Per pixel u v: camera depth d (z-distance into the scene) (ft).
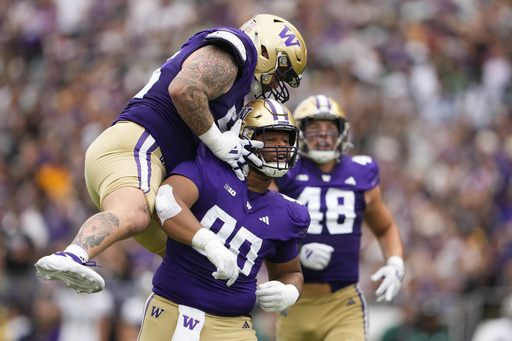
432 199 116.78
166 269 44.91
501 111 141.49
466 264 102.63
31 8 177.27
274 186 57.77
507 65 151.74
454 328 85.56
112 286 90.27
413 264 99.96
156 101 45.14
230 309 44.75
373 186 59.41
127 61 152.87
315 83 137.39
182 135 45.44
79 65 159.22
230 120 45.93
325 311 58.03
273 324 85.30
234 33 44.88
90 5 170.19
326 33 147.64
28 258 109.29
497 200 118.21
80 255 38.93
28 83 162.71
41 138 143.23
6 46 174.81
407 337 85.97
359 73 141.69
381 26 152.56
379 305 87.76
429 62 147.23
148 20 157.99
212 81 43.11
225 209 44.45
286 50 49.52
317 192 58.08
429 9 157.89
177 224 42.68
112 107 142.20
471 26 157.48
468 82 146.61
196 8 155.63
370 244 103.04
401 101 138.21
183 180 43.55
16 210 115.85
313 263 57.11
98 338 88.89
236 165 44.65
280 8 151.12
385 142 127.54
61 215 115.75
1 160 137.80
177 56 45.75
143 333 45.16
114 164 43.62
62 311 90.63
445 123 135.13
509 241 103.60
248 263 45.11
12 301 92.94
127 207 41.75
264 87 50.03
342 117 57.98
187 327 43.93
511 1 165.37
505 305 85.76
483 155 122.11
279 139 45.70
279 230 45.98
